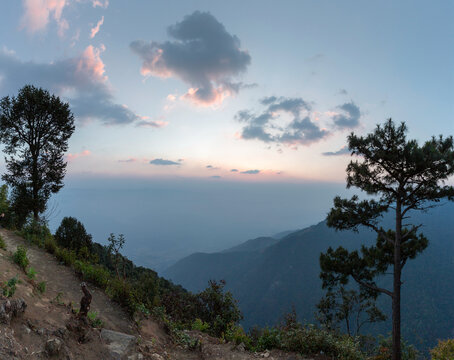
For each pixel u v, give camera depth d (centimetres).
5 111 1686
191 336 928
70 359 480
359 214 1697
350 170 1622
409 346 2025
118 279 1012
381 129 1491
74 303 732
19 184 1733
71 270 1000
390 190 1545
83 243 1386
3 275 639
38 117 1773
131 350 609
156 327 860
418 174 1472
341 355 810
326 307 2842
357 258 1825
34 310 554
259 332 1026
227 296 1379
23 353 417
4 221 1480
